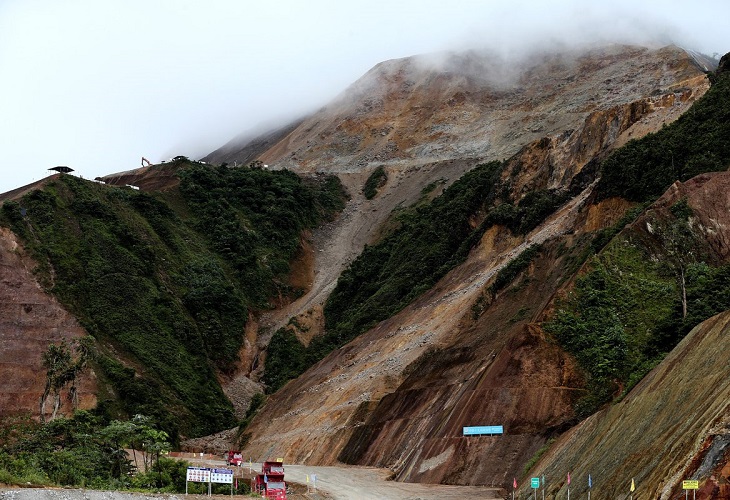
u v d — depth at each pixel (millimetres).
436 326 81000
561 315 55656
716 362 31078
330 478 56625
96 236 117000
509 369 54062
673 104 87125
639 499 27578
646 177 70438
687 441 27266
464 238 108312
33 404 90000
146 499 35281
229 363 116875
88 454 50875
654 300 54906
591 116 95812
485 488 46812
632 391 37938
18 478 36750
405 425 64188
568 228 77438
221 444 92688
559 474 38156
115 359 99875
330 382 87062
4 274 104375
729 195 59688
